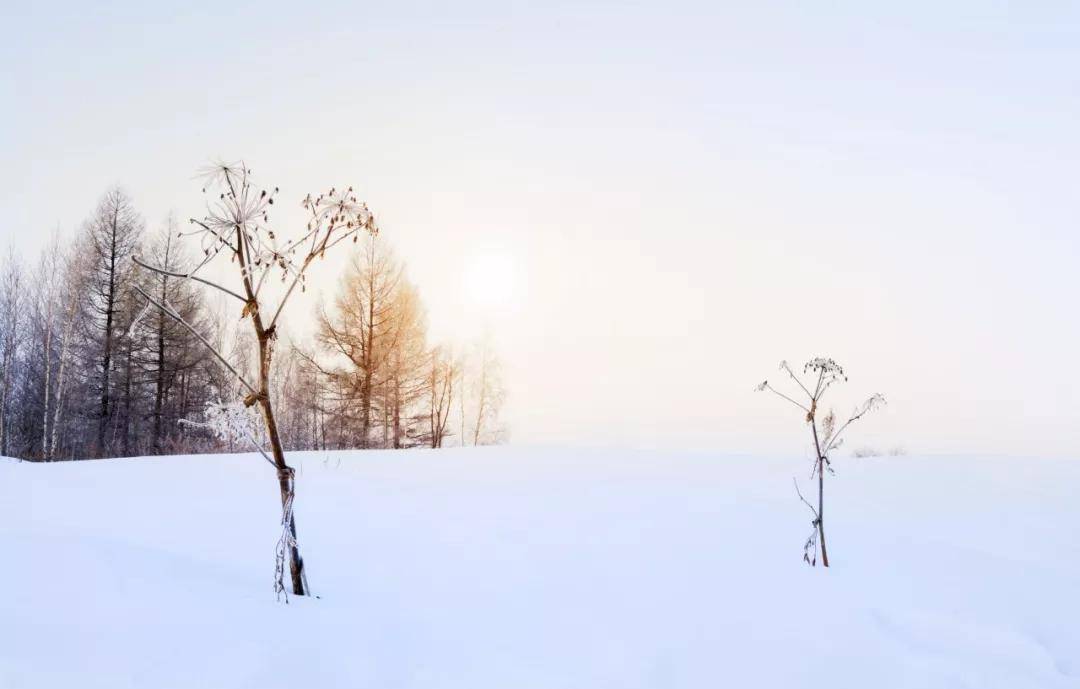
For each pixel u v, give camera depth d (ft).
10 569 8.57
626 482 29.35
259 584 11.30
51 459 59.77
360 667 7.81
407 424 73.36
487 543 16.87
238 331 79.41
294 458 35.14
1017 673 10.17
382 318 68.03
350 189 10.78
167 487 23.86
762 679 9.25
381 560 14.88
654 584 13.61
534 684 8.21
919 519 22.22
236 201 10.22
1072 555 17.75
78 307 66.95
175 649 7.14
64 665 6.32
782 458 41.42
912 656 10.38
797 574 14.69
